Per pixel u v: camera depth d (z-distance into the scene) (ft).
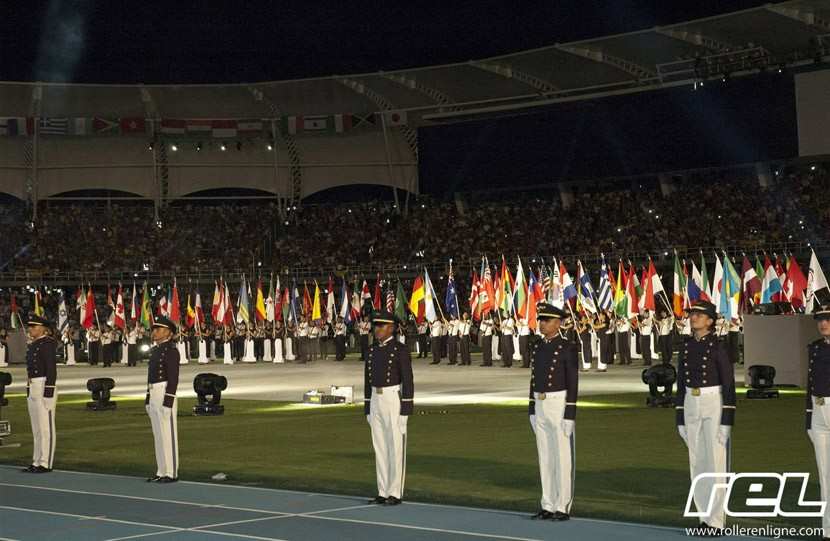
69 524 45.47
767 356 106.52
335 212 271.08
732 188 221.87
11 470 62.85
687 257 211.82
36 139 257.34
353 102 265.54
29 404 61.87
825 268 197.16
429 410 93.40
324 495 52.01
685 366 42.73
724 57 210.59
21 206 263.08
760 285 146.92
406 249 252.62
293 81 258.98
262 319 195.11
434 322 173.68
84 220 263.70
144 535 42.91
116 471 61.87
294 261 255.29
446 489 52.75
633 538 40.68
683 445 66.54
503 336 161.07
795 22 201.46
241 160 271.28
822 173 212.84
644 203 230.68
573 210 240.73
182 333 195.72
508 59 238.07
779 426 74.08
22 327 214.07
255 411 96.94
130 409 102.17
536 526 43.32
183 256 257.14
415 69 249.75
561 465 44.62
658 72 223.71
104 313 238.07
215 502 50.31
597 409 89.51
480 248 241.96
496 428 78.64
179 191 269.64
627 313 155.94
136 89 257.75
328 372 158.10
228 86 259.80
